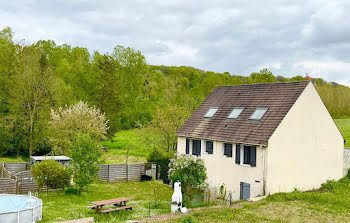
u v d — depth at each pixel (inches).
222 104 1162.6
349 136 1825.8
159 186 1206.9
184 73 4018.2
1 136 1646.2
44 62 1690.5
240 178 951.6
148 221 668.1
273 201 824.3
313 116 995.9
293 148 940.0
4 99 1718.8
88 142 1033.5
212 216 694.5
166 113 1486.2
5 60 1742.1
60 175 987.9
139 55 2630.4
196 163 884.0
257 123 960.9
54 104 1716.3
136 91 2613.2
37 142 1649.9
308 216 705.6
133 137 2255.2
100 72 2208.4
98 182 1245.1
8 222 646.5
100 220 723.4
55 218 740.7
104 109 2064.5
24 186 1007.0
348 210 755.4
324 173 1039.0
